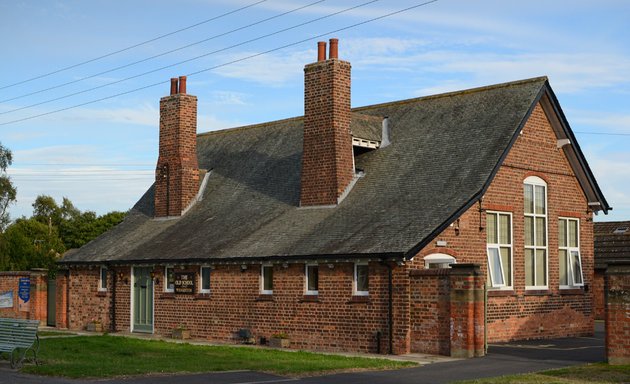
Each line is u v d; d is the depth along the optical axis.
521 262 27.66
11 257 65.12
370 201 27.42
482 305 22.41
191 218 33.59
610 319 20.28
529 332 27.70
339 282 24.98
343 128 29.02
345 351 24.56
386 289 23.70
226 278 28.58
